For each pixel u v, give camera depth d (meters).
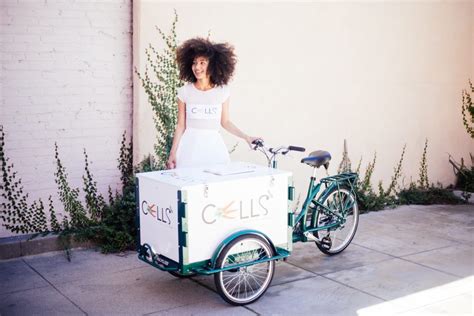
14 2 5.58
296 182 7.20
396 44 7.86
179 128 5.43
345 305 4.71
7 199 5.73
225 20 6.48
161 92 6.18
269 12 6.76
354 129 7.61
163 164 6.21
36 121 5.78
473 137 8.71
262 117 6.86
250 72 6.71
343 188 5.87
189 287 5.04
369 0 7.54
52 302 4.71
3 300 4.74
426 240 6.42
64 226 5.99
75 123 5.96
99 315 4.50
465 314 4.56
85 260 5.64
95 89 6.02
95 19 5.95
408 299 4.84
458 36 8.48
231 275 4.77
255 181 4.63
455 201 8.11
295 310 4.61
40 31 5.71
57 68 5.82
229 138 6.64
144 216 4.75
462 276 5.35
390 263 5.68
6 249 5.61
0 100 5.61
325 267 5.55
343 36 7.37
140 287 5.03
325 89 7.30
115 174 6.21
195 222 4.38
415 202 8.02
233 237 4.52
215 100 5.31
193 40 5.32
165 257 4.57
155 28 6.09
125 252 5.87
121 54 6.11
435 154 8.44
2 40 5.56
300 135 7.16
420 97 8.19
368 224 7.01
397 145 8.05
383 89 7.82
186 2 6.23
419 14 8.04
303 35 7.04
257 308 4.64
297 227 5.52
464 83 8.62
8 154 5.69
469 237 6.54
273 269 4.86
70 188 6.00
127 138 6.23
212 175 4.66
